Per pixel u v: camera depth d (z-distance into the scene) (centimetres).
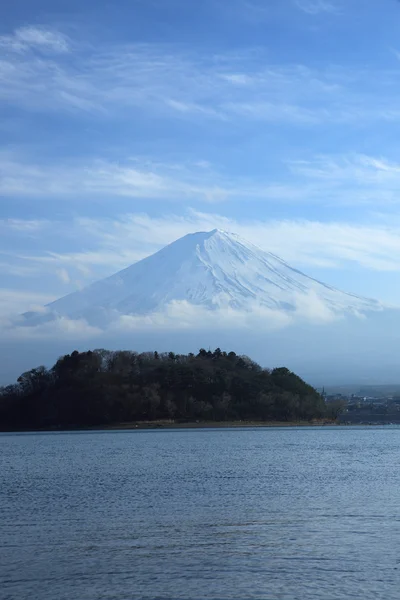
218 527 4903
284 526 4878
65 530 4888
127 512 5591
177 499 6244
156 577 3731
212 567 3891
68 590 3559
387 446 13775
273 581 3638
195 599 3409
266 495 6412
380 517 5147
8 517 5425
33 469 9412
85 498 6406
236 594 3466
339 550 4172
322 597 3400
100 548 4328
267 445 14138
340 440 16188
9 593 3522
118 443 15288
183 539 4534
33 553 4225
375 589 3497
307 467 9188
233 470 8844
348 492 6531
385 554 4072
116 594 3494
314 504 5812
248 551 4194
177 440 16250
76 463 10250
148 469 9150
